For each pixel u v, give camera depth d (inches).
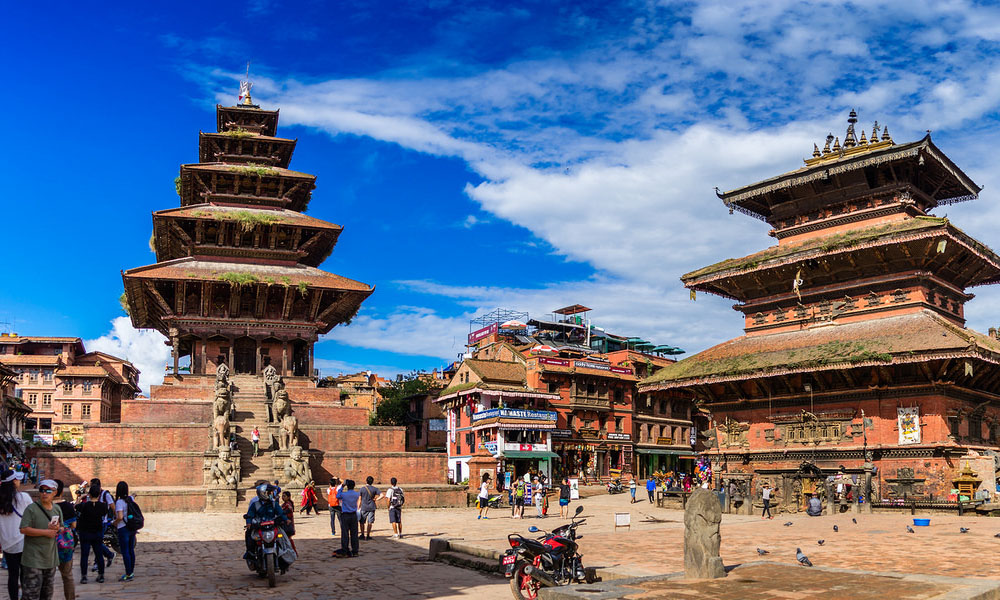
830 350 1943.9
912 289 1980.8
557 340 4284.0
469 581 780.0
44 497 533.0
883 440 1883.6
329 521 1571.1
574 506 2213.3
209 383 2315.5
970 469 1681.8
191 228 2490.2
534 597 673.6
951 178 2165.4
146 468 1882.4
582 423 3528.5
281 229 2524.6
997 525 1222.9
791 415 2069.4
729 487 1788.9
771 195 2315.5
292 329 2432.3
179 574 831.1
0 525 526.3
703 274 2309.3
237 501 1753.2
